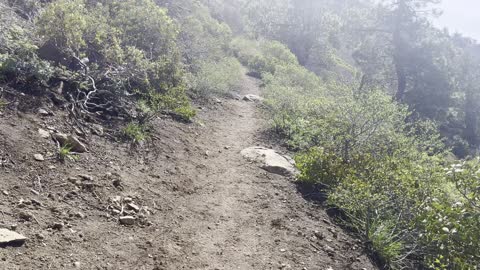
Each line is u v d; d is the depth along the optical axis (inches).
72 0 351.3
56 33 302.2
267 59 1067.9
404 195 248.7
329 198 275.6
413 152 340.5
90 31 341.1
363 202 246.5
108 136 269.3
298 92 615.5
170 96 367.9
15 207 165.9
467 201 161.9
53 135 226.8
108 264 156.4
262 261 191.2
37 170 195.9
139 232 186.4
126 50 371.6
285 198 272.4
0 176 179.9
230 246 198.1
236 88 701.3
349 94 397.4
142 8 429.7
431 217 171.2
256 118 507.8
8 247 142.1
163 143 307.3
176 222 207.3
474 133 1540.4
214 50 717.9
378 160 310.8
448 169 170.7
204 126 404.5
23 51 266.1
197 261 177.6
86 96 280.2
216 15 1305.4
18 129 215.0
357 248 227.9
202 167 295.7
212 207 236.8
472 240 154.6
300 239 221.1
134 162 256.2
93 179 212.2
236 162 325.7
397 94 1126.4
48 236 157.8
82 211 184.4
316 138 405.1
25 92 247.0
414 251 225.5
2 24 284.2
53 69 278.5
